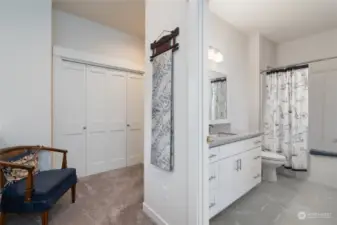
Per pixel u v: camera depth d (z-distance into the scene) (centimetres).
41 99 251
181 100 164
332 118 318
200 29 148
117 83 366
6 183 185
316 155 304
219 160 202
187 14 157
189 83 154
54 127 288
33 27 245
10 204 168
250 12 268
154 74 198
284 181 307
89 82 328
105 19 323
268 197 250
